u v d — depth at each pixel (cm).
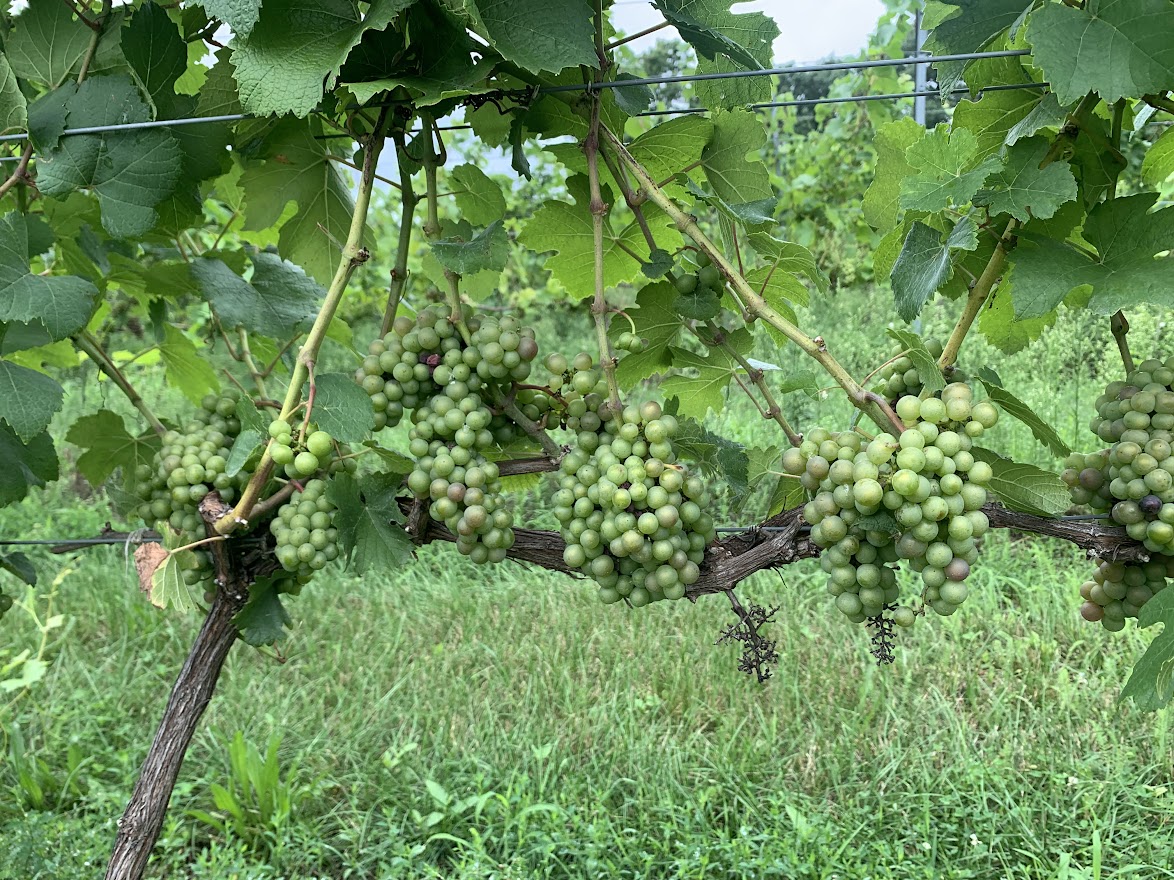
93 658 468
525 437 180
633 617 474
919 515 132
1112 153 153
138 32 159
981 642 442
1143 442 147
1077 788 346
